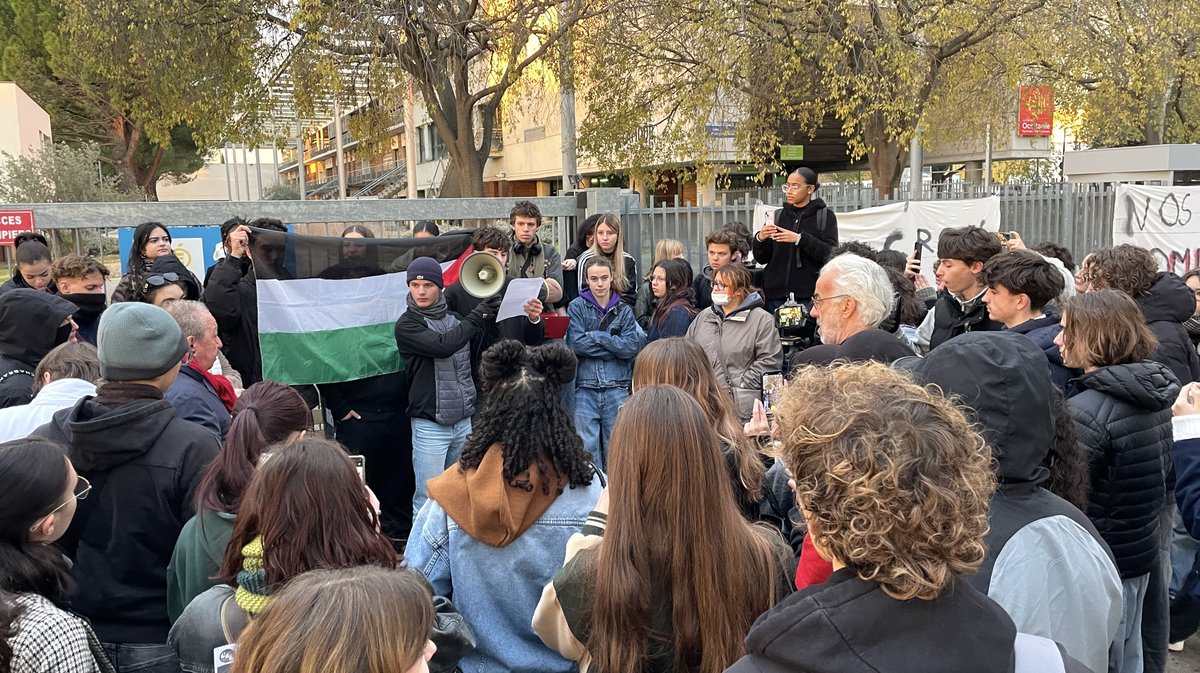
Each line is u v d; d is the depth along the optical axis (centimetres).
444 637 187
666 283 545
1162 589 310
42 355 358
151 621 246
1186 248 948
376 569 141
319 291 469
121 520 243
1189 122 2041
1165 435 262
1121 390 253
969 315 393
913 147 1638
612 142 1534
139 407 246
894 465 118
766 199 1063
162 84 1302
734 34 1245
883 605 116
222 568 201
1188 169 1048
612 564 178
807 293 548
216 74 1338
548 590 197
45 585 195
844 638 115
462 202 604
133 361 251
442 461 460
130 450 242
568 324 525
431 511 235
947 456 122
